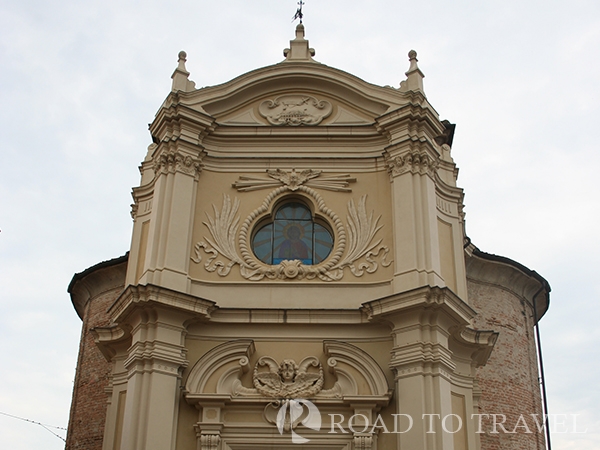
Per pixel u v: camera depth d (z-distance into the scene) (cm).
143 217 1973
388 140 1947
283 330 1728
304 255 1861
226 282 1789
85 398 2469
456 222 1969
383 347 1700
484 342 1798
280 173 1930
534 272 2547
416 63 2059
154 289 1662
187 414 1634
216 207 1891
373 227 1848
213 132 1970
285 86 2042
